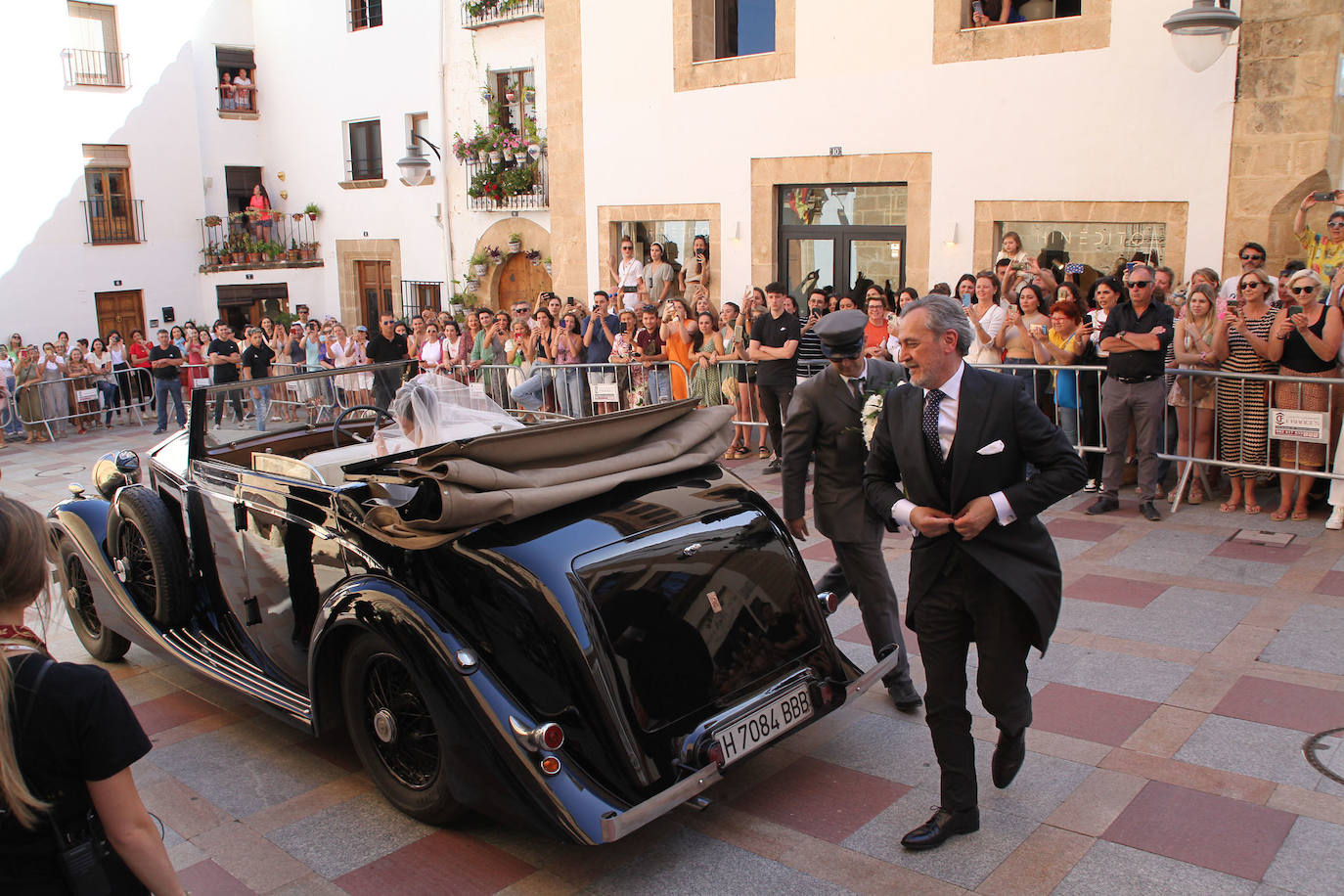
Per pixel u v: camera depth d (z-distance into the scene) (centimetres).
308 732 399
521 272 1789
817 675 383
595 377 1045
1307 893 308
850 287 1154
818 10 1096
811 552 668
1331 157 844
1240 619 513
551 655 329
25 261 2069
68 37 2088
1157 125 898
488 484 342
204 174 2262
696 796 336
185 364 1631
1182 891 313
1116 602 546
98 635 562
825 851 346
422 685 337
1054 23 941
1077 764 390
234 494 458
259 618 459
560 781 314
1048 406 790
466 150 1770
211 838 373
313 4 2094
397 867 349
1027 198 985
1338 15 798
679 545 365
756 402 999
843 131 1100
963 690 342
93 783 198
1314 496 704
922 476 336
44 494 1068
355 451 475
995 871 328
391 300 2097
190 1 2195
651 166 1279
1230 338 687
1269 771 377
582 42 1314
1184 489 732
